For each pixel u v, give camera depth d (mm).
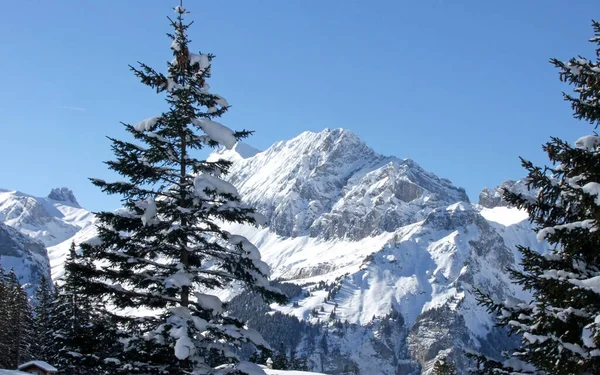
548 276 13055
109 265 19219
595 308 12859
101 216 18578
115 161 18562
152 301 19297
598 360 12641
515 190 14461
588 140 13453
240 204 19234
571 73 13859
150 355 18766
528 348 13719
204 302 19016
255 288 19359
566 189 13227
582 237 13156
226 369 18391
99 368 18453
